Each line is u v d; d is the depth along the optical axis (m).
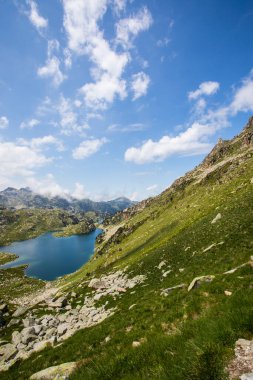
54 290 120.38
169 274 37.28
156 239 113.75
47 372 12.13
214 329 7.37
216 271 26.16
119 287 43.47
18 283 153.50
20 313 41.22
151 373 7.05
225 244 34.38
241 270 18.69
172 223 123.12
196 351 6.67
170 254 54.12
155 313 19.48
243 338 6.81
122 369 8.64
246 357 6.03
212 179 184.50
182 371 6.09
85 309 36.09
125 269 68.94
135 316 20.64
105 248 192.25
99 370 9.12
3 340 29.72
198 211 111.19
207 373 5.77
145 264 59.78
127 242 163.75
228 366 5.91
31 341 26.98
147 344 9.48
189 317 14.45
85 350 17.70
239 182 114.12
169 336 9.22
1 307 43.88
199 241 47.81
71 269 187.75
